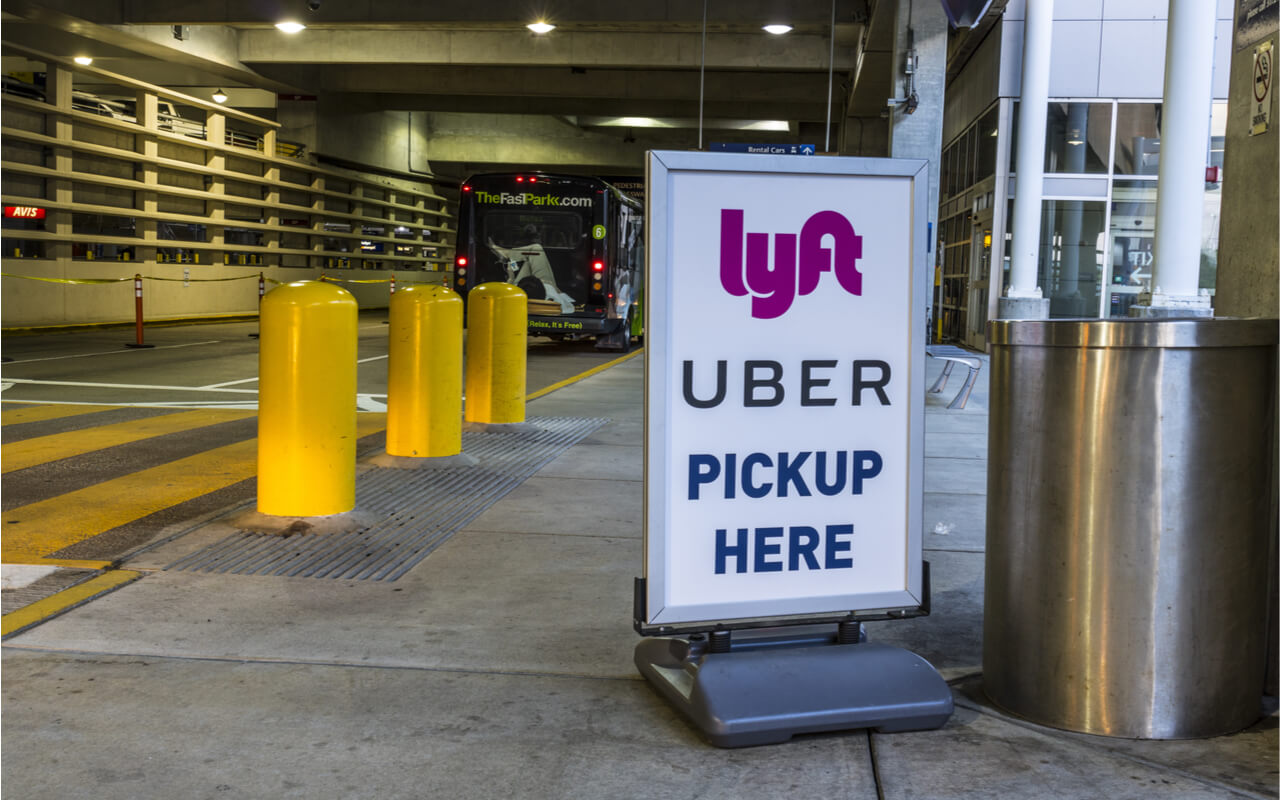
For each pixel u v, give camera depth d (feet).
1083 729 10.75
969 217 80.33
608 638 13.30
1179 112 47.78
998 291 69.87
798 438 11.15
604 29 88.22
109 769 9.56
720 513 10.98
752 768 9.88
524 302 30.35
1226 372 10.34
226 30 101.24
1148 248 68.28
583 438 29.27
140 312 63.05
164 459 25.58
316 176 124.57
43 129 81.82
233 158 108.27
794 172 10.93
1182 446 10.28
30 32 97.96
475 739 10.36
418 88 121.29
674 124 154.92
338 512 18.40
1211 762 10.13
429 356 23.88
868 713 10.52
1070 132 68.08
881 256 11.25
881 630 13.98
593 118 154.51
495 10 83.87
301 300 17.75
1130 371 10.27
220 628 13.35
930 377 51.85
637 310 79.05
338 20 84.84
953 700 11.05
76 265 85.25
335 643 12.91
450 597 14.83
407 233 153.28
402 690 11.51
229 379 45.09
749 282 10.88
